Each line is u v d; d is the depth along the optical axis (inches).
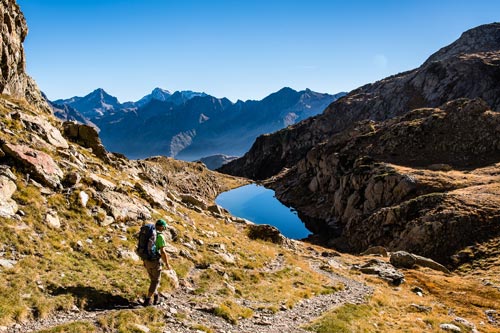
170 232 992.2
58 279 556.7
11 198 708.0
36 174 820.0
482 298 1401.3
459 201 2967.5
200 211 1806.1
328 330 636.1
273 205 6171.3
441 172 4168.3
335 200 5007.4
